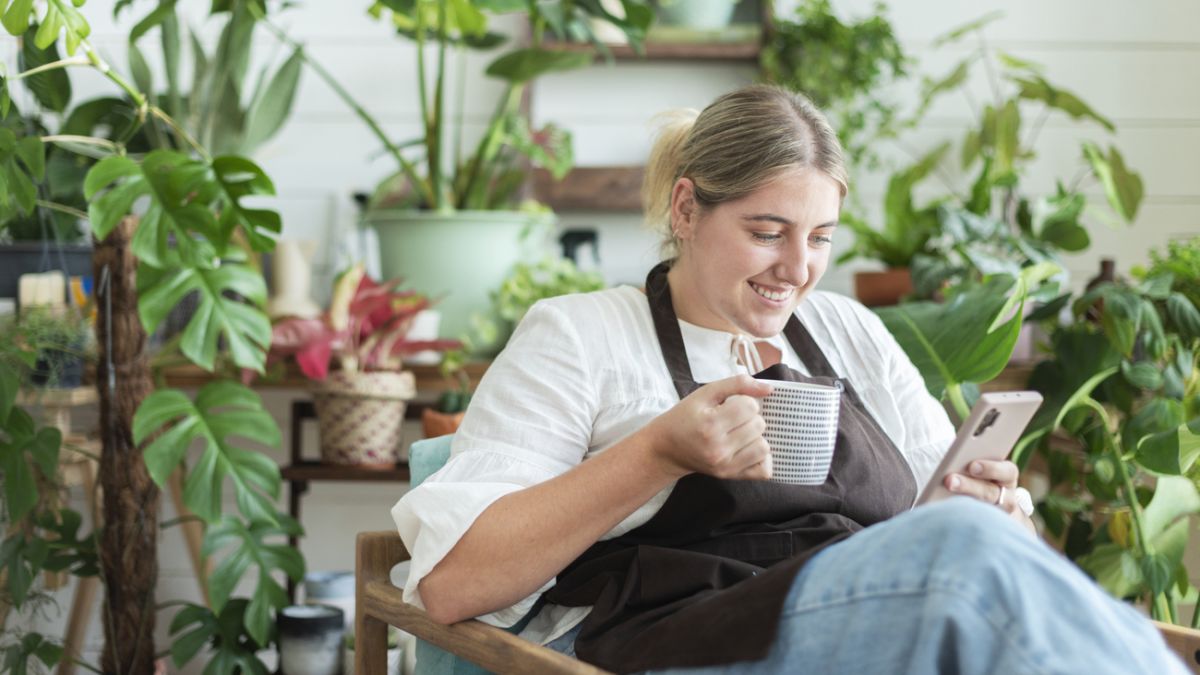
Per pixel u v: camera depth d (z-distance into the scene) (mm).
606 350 1374
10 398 1911
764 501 1272
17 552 1982
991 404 1089
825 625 1012
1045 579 923
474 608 1206
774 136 1288
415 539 1278
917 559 968
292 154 2695
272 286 2510
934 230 2387
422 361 2406
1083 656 890
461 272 2428
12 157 1759
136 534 2016
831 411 1164
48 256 2291
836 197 1314
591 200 2646
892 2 2682
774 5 2617
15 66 2355
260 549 2096
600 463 1186
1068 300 2172
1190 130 2697
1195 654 1233
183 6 2625
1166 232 2705
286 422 2688
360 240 2648
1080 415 2088
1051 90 2512
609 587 1242
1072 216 2385
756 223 1284
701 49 2611
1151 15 2688
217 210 2252
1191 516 2404
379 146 2701
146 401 1919
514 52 2426
